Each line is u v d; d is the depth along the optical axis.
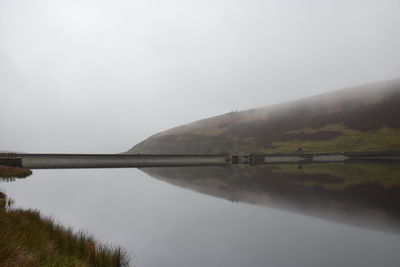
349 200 27.30
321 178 48.16
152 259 12.24
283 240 15.18
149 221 19.64
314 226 18.17
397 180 42.84
